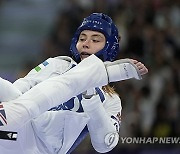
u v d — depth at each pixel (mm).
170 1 24781
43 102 9297
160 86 21266
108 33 10945
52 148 10391
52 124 10242
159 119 20000
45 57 23156
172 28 23719
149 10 24141
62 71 11133
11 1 27719
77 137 10711
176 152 15797
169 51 22781
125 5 24188
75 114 10328
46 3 27422
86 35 10945
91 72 9703
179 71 21969
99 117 10500
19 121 9133
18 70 23109
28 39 25984
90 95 10312
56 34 23984
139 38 22719
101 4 24047
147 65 22016
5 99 9656
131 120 19281
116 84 20031
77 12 24062
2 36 26219
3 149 9656
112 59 11211
